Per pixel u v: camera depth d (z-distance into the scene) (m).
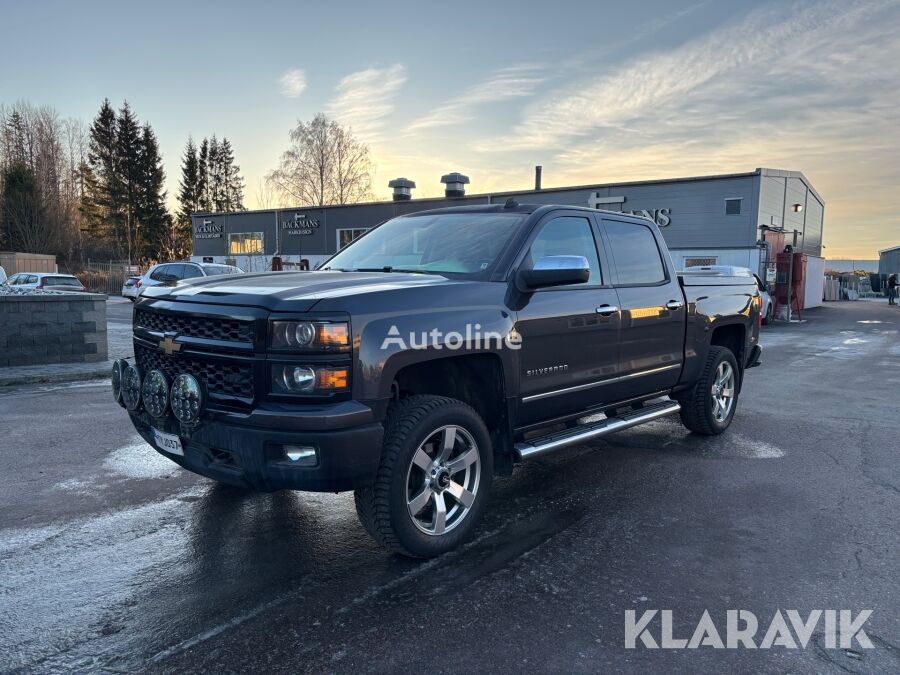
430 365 3.61
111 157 65.31
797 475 5.00
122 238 65.88
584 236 4.52
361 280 3.44
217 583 3.20
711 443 5.97
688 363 5.50
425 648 2.64
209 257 45.06
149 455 5.39
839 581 3.25
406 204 36.38
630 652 2.62
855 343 15.17
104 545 3.65
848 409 7.54
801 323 21.77
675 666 2.53
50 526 3.91
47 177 58.81
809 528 3.94
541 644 2.67
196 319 3.26
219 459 3.23
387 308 3.14
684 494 4.56
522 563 3.44
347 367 2.96
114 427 6.31
